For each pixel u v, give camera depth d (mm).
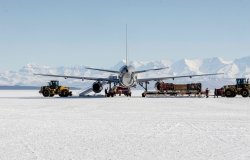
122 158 17141
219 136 23750
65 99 75312
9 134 24656
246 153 18188
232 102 64375
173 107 51031
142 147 19875
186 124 30453
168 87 90625
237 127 28484
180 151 18750
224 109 47469
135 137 23375
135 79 86812
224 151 18703
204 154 17969
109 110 45406
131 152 18516
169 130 26703
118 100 70625
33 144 20750
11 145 20438
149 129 27250
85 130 26703
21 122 31906
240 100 71375
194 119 34531
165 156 17547
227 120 33719
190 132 25672
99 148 19578
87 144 20781
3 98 85812
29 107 51031
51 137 23328
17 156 17547
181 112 42594
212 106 53406
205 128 27828
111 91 87375
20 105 55719
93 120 33594
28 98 84375
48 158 17125
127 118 35438
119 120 33594
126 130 26688
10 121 32719
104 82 89875
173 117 36500
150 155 17781
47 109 47156
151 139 22547
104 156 17562
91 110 45406
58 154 18000
